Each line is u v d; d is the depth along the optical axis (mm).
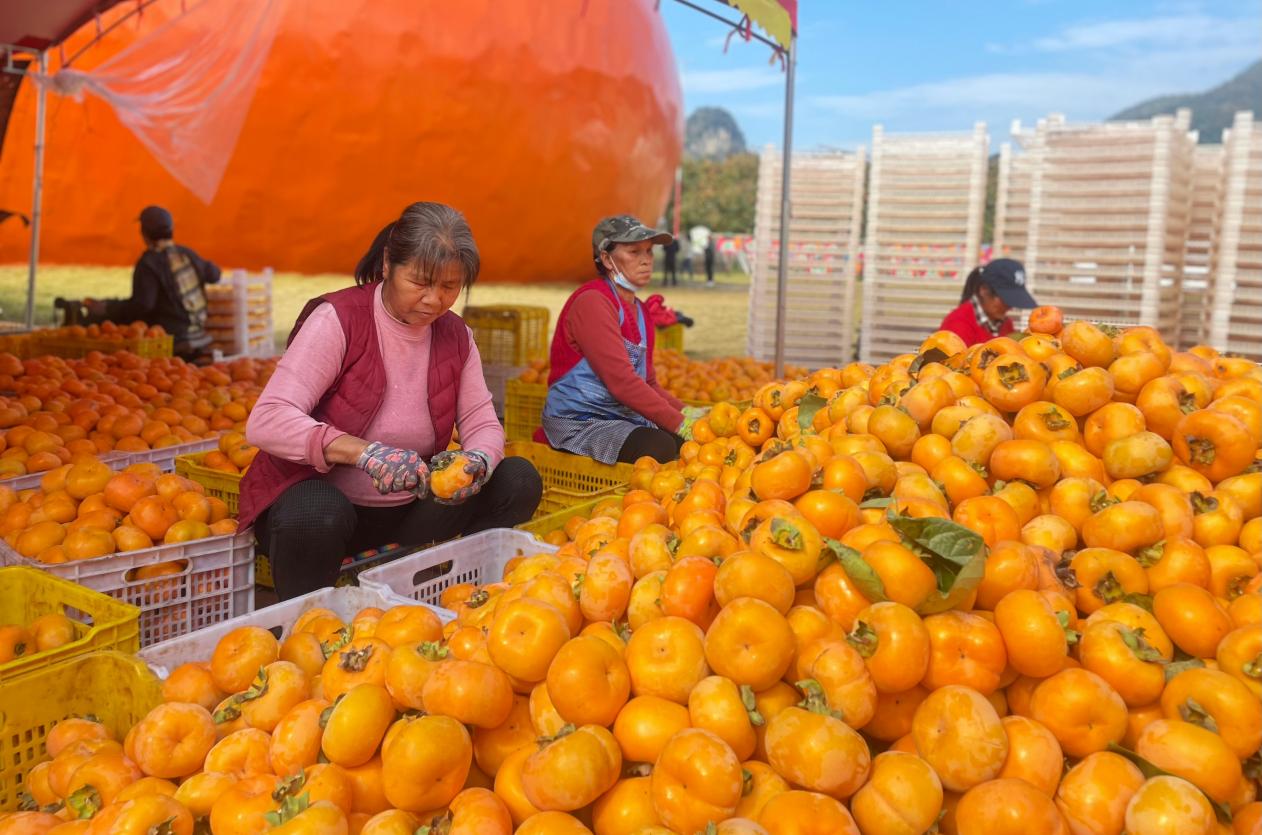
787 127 6082
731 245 44375
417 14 17938
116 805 1720
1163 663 1686
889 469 2127
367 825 1589
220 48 12672
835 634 1676
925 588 1670
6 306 17484
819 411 2951
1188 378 2416
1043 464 2117
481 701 1693
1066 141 8984
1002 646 1660
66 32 9008
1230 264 8727
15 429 4180
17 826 1827
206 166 13227
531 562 2381
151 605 3035
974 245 9875
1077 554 1976
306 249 19219
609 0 21000
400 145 18562
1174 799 1456
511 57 19000
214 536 3143
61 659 2242
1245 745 1579
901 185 10055
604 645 1692
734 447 3307
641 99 21859
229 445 4188
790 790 1529
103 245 18297
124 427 4555
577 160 20766
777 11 5207
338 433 2996
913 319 10188
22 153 17062
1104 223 8914
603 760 1556
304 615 2533
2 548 3188
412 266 2885
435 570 3082
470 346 3438
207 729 1957
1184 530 2033
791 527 1771
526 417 6336
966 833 1478
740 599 1638
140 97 11789
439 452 3352
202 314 8430
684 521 2180
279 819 1582
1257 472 2178
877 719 1663
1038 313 2768
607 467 4320
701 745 1491
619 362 4402
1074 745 1602
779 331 6359
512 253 21219
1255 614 1795
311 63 17359
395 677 1810
